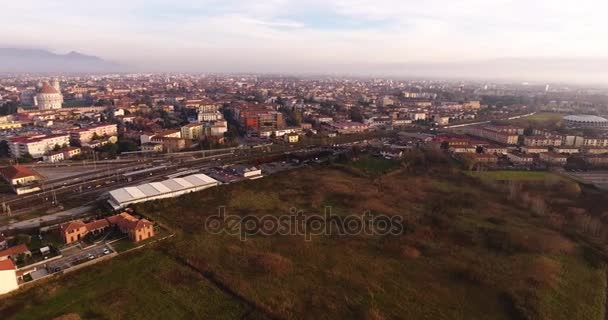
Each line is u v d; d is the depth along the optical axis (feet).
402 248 367.86
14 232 391.86
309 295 293.23
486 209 471.21
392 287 306.14
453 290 304.09
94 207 467.11
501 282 313.53
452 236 396.78
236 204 479.41
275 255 349.41
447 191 538.88
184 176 590.55
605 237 396.98
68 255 343.46
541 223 432.25
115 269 324.39
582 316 275.80
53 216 437.17
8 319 258.16
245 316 268.41
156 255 349.41
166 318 264.72
